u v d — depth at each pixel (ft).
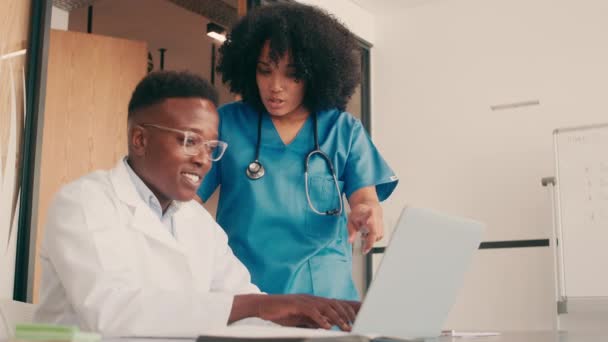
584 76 12.24
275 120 5.28
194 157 3.64
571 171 11.55
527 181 12.50
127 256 3.48
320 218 5.09
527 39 12.94
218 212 5.21
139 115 3.68
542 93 12.61
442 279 3.05
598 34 12.21
